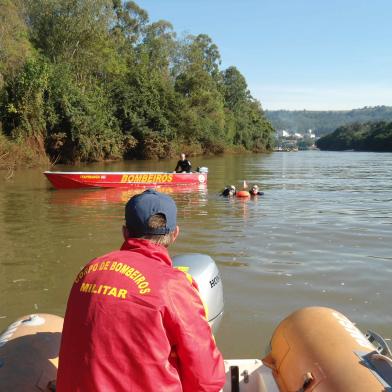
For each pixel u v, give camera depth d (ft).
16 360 7.70
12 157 80.64
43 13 108.17
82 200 42.11
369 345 7.80
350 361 7.13
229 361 9.19
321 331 8.02
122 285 5.94
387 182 63.62
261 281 18.25
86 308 5.94
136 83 128.36
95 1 111.04
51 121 94.17
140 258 6.30
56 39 108.17
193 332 6.04
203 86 178.70
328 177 72.90
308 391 7.27
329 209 37.22
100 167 89.61
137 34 183.21
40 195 45.60
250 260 21.30
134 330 5.75
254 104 285.64
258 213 35.12
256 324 14.26
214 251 22.97
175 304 5.98
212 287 11.93
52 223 30.35
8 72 90.27
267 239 25.75
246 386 8.79
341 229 28.66
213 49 238.68
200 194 47.75
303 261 21.13
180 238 25.96
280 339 8.67
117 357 5.71
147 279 6.01
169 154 130.62
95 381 5.65
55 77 97.09
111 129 116.06
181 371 6.16
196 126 152.66
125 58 142.61
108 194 46.65
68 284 17.87
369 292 16.99
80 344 5.83
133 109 124.36
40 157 90.43
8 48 89.10
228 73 244.63
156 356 5.71
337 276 18.89
